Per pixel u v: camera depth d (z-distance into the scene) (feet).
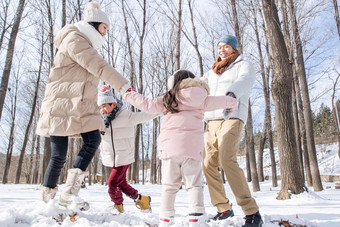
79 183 8.20
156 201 16.14
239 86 8.15
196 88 7.43
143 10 44.96
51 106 8.41
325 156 98.89
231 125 8.66
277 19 20.53
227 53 10.06
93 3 9.45
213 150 9.20
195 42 40.81
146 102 7.82
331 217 9.46
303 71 38.22
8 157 60.34
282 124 19.44
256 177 35.53
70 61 8.64
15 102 66.64
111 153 10.70
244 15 41.29
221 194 9.17
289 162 18.66
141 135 77.56
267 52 44.78
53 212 7.58
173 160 7.37
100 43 9.38
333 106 54.08
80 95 8.42
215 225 8.00
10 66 25.04
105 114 10.75
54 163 8.43
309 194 17.67
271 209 12.29
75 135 9.02
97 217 8.29
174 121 7.51
